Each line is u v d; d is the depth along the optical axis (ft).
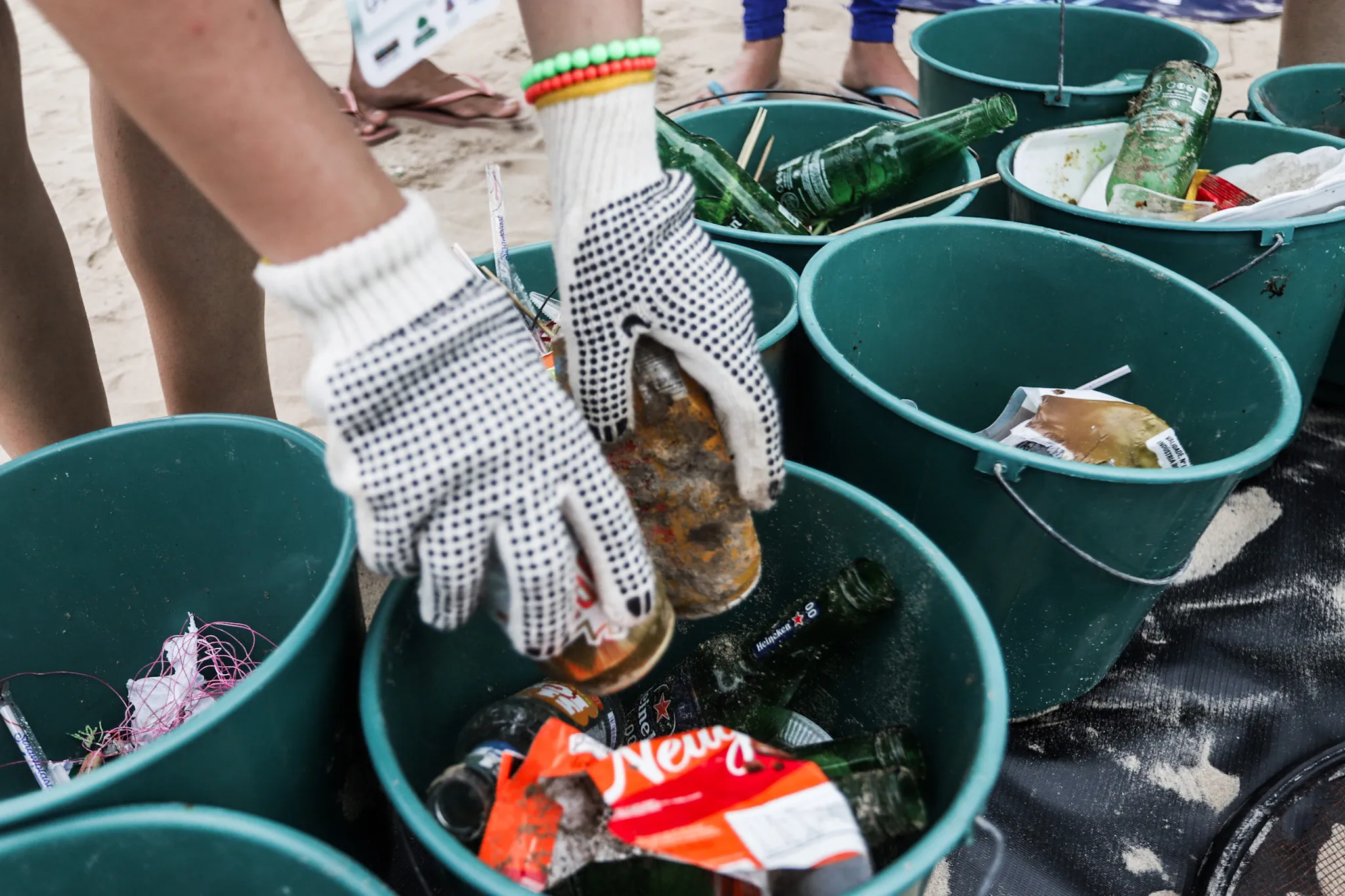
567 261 2.10
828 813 2.26
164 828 2.12
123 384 6.00
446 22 2.02
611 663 2.21
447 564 1.80
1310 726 3.98
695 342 2.13
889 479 3.66
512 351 1.89
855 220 5.84
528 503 1.82
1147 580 3.50
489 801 2.46
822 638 3.20
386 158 8.52
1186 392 4.07
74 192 8.12
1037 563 3.44
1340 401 5.79
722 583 2.46
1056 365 4.55
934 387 4.82
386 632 2.56
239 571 3.49
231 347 4.27
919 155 5.37
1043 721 4.04
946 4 11.78
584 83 2.00
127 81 1.48
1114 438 3.78
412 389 1.77
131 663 3.55
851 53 9.09
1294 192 4.46
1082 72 7.12
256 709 2.34
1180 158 5.15
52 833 2.09
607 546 1.95
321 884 2.08
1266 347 3.66
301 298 1.69
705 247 2.23
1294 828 3.50
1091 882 3.46
